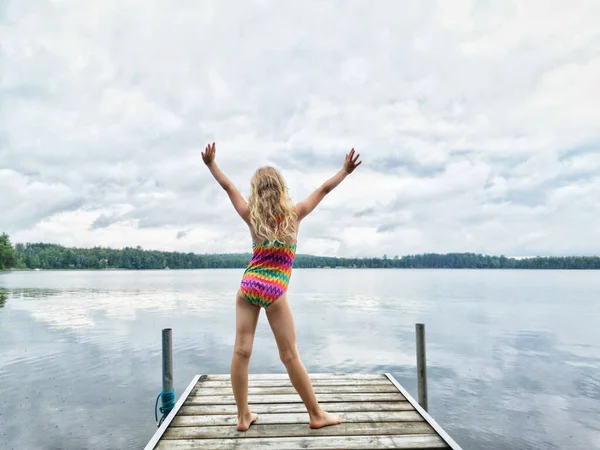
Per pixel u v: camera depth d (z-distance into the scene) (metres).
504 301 31.92
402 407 3.87
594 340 15.45
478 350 13.73
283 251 3.15
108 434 6.80
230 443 3.09
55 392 8.93
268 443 3.10
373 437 3.19
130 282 66.31
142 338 15.43
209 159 3.36
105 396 8.70
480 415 7.99
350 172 3.41
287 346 3.19
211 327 18.00
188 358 12.22
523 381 10.20
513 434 7.13
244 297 3.17
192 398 4.13
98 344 14.30
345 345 14.11
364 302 31.17
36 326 18.30
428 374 10.82
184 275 112.12
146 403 8.27
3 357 12.30
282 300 3.12
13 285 54.88
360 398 4.12
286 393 4.29
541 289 48.25
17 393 8.84
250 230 3.25
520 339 15.66
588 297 35.94
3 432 6.88
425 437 3.19
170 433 3.28
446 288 50.53
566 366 11.62
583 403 8.61
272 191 3.19
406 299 33.91
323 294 40.19
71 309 25.30
